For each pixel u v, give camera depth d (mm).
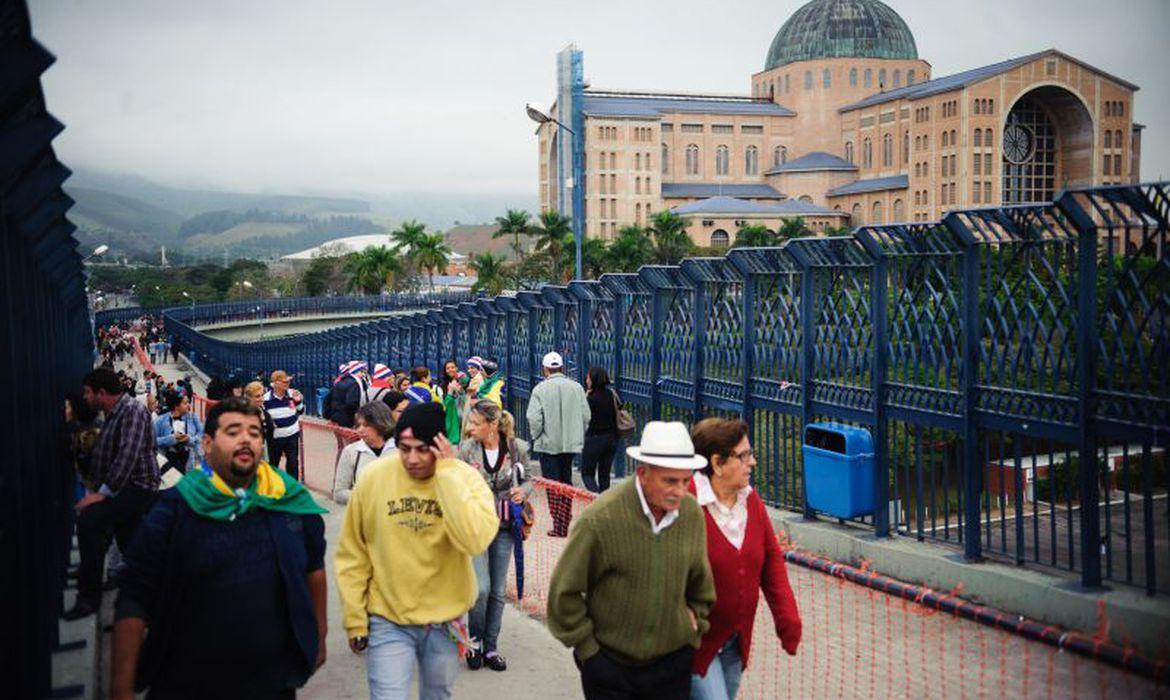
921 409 9430
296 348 42375
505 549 7492
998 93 149000
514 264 130125
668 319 14117
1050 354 8172
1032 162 156125
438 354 25656
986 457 8734
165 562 4195
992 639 7527
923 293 9508
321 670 7438
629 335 15320
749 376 12078
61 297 11234
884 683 6609
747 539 4984
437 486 5059
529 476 7613
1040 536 11312
